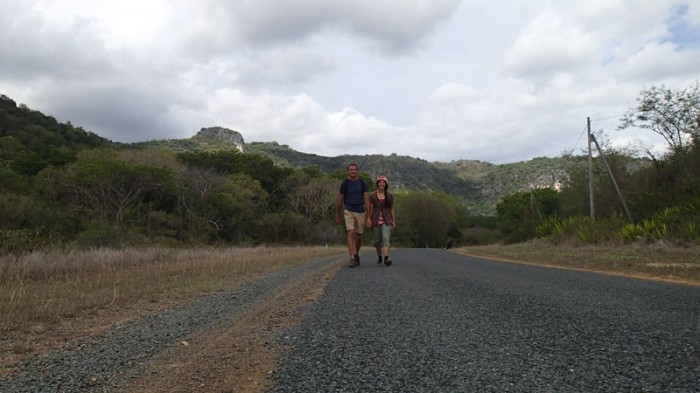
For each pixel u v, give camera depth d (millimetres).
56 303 5215
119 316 4562
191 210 38062
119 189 31359
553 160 172625
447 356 2443
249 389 2074
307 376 2199
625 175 24672
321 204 53969
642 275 7094
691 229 12719
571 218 21469
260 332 3275
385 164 180125
